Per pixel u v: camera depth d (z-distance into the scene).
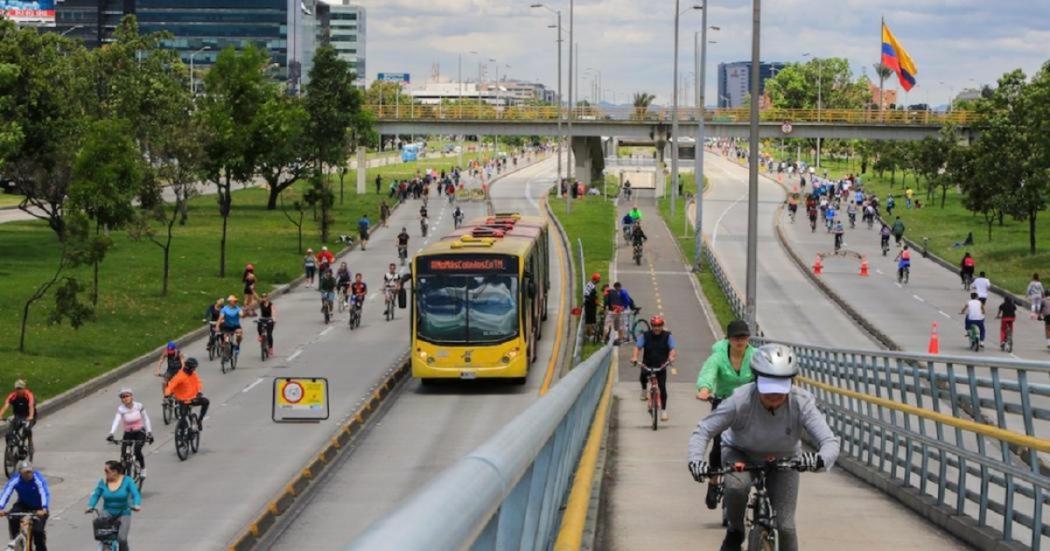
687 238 102.69
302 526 25.64
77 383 42.78
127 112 81.06
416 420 38.34
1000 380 14.33
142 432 28.97
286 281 73.06
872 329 58.69
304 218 108.25
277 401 37.91
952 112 135.38
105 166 58.28
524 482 6.48
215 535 24.80
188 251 81.31
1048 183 83.88
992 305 68.06
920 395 18.20
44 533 22.06
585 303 55.03
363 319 61.88
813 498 18.66
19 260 71.38
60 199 74.88
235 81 77.69
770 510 10.14
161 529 25.31
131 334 52.56
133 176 59.44
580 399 15.82
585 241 94.81
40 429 36.75
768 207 137.75
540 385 44.50
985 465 14.88
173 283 67.69
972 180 97.00
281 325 59.78
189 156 67.44
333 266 81.69
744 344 14.94
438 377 42.66
